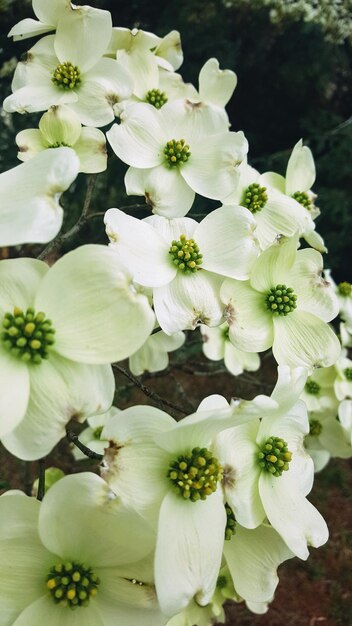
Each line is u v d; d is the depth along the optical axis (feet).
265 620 1.96
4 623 0.71
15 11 1.92
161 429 0.75
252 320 0.93
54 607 0.73
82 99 1.03
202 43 2.40
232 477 0.79
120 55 1.08
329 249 2.75
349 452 1.29
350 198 2.69
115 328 0.72
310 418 1.32
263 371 2.71
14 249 1.43
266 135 2.97
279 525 0.79
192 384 2.56
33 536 0.72
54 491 0.69
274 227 1.07
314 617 2.00
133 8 2.29
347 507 2.38
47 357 0.72
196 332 1.81
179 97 1.16
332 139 2.72
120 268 0.72
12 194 0.70
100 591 0.74
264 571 0.82
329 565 2.18
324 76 2.65
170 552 0.71
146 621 0.73
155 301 0.87
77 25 1.02
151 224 0.93
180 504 0.75
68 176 0.70
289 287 0.94
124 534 0.70
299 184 1.17
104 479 0.73
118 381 2.26
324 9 2.43
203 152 0.99
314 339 0.94
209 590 0.73
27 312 0.72
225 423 0.73
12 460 1.99
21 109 1.02
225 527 0.80
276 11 2.39
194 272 0.90
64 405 0.72
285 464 0.82
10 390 0.70
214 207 2.44
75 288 0.72
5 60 2.03
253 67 2.69
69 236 0.99
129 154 0.97
